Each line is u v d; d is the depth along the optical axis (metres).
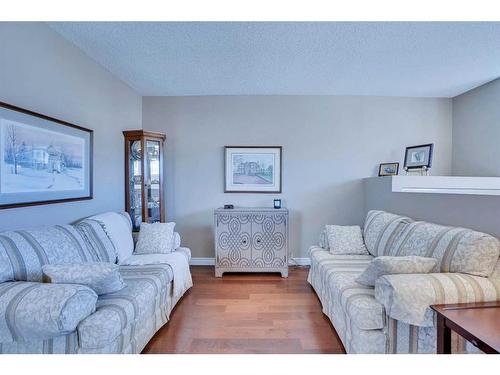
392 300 1.48
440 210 2.17
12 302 1.24
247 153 3.76
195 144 3.77
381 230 2.58
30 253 1.56
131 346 1.65
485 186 3.02
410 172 3.60
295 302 2.61
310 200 3.77
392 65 2.81
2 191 1.70
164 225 2.86
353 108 3.75
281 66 2.84
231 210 3.37
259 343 1.93
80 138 2.46
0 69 1.71
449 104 3.77
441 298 1.44
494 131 3.21
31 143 1.92
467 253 1.60
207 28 2.15
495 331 1.08
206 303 2.59
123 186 3.29
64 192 2.25
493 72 2.98
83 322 1.37
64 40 2.28
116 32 2.21
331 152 3.77
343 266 2.35
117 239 2.48
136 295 1.72
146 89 3.54
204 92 3.66
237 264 3.38
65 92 2.30
